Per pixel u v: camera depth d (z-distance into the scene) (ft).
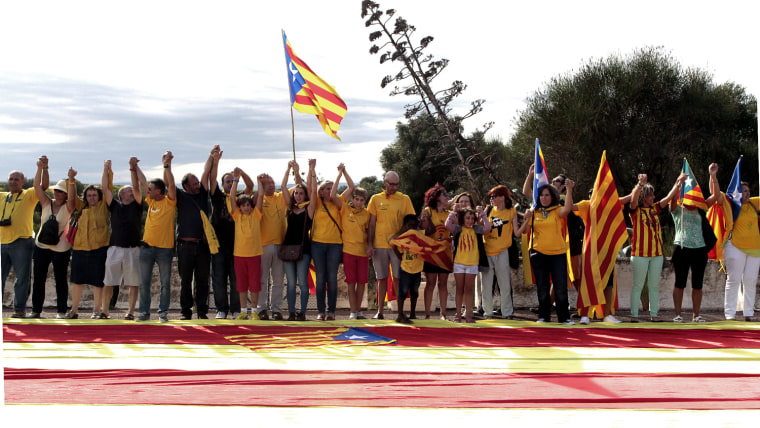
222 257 29.01
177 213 29.89
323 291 29.50
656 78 84.69
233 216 28.63
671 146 83.92
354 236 29.71
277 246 29.73
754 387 17.63
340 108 32.37
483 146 83.10
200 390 17.16
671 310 34.17
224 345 22.82
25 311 29.78
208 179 28.86
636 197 29.25
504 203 30.78
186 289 28.30
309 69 32.24
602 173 29.53
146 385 17.54
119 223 28.43
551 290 33.71
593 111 82.28
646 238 29.12
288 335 24.73
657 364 20.43
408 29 64.54
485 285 30.71
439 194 30.07
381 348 22.76
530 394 16.89
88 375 18.37
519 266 34.68
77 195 29.76
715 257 31.40
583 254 28.96
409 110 68.59
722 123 85.46
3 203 28.63
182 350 21.88
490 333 25.66
